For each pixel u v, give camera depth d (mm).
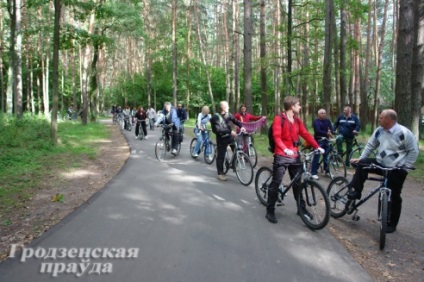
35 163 9508
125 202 5953
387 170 4594
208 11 40000
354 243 4465
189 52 38344
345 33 16031
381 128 4766
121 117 28125
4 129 13531
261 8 16594
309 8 16016
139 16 26859
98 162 10234
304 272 3596
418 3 10711
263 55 16922
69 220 5020
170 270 3568
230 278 3432
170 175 8281
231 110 35906
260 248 4148
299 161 5164
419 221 5438
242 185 7332
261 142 15133
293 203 6102
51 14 24188
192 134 20078
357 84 21750
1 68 28578
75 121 30594
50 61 40062
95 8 13172
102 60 47281
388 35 36219
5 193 6598
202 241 4316
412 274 3688
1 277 3457
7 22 23062
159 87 47031
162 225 4852
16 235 4578
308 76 17703
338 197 5391
